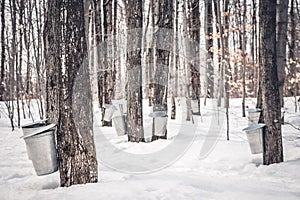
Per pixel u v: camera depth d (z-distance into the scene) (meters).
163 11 11.20
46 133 5.44
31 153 5.48
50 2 5.09
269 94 6.79
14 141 11.43
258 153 7.27
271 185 5.15
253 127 7.14
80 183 5.02
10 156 8.52
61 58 4.96
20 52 18.38
